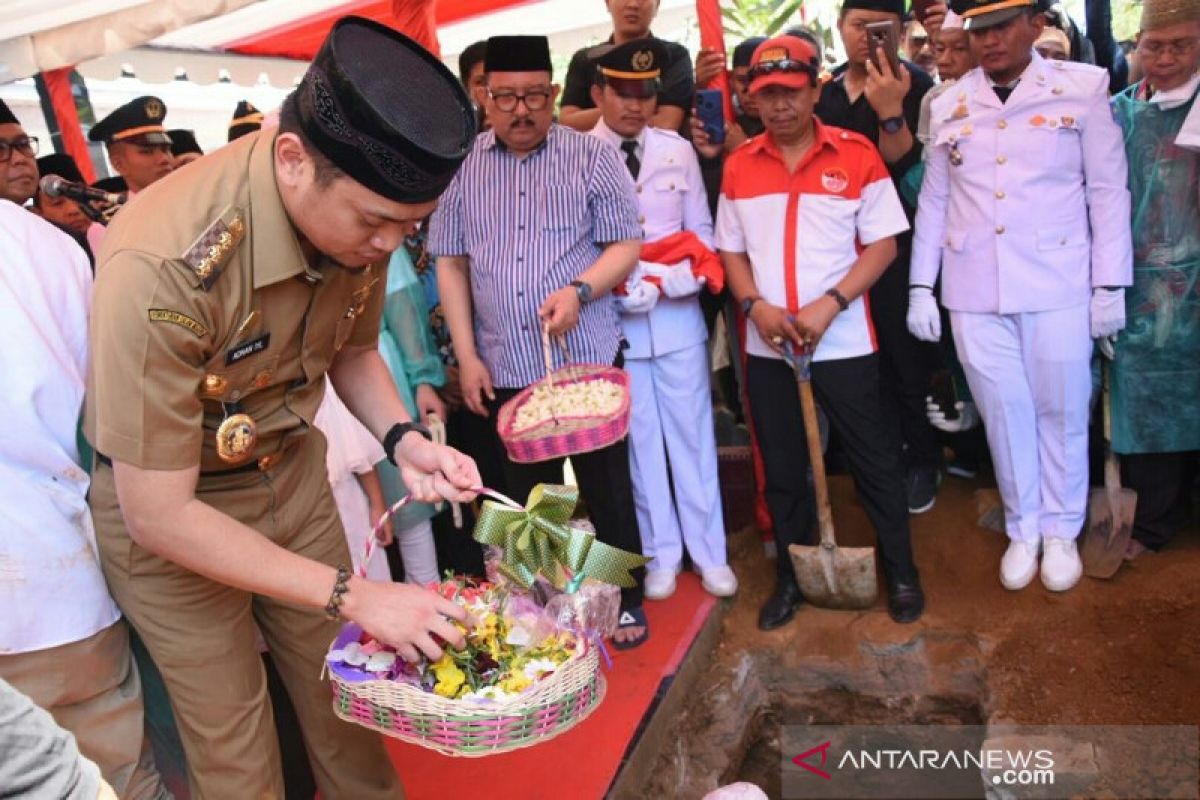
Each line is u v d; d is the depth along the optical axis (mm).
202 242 1770
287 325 1952
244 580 1849
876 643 3625
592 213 3352
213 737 2117
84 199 3383
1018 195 3416
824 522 3650
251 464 2104
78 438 2080
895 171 3844
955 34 3740
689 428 3797
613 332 3457
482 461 3758
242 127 4277
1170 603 3416
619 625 3553
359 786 2449
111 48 4352
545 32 6375
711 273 3619
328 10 5434
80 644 2027
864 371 3562
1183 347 3385
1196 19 3162
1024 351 3525
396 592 1878
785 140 3490
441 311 3758
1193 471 3729
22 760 1007
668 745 3246
